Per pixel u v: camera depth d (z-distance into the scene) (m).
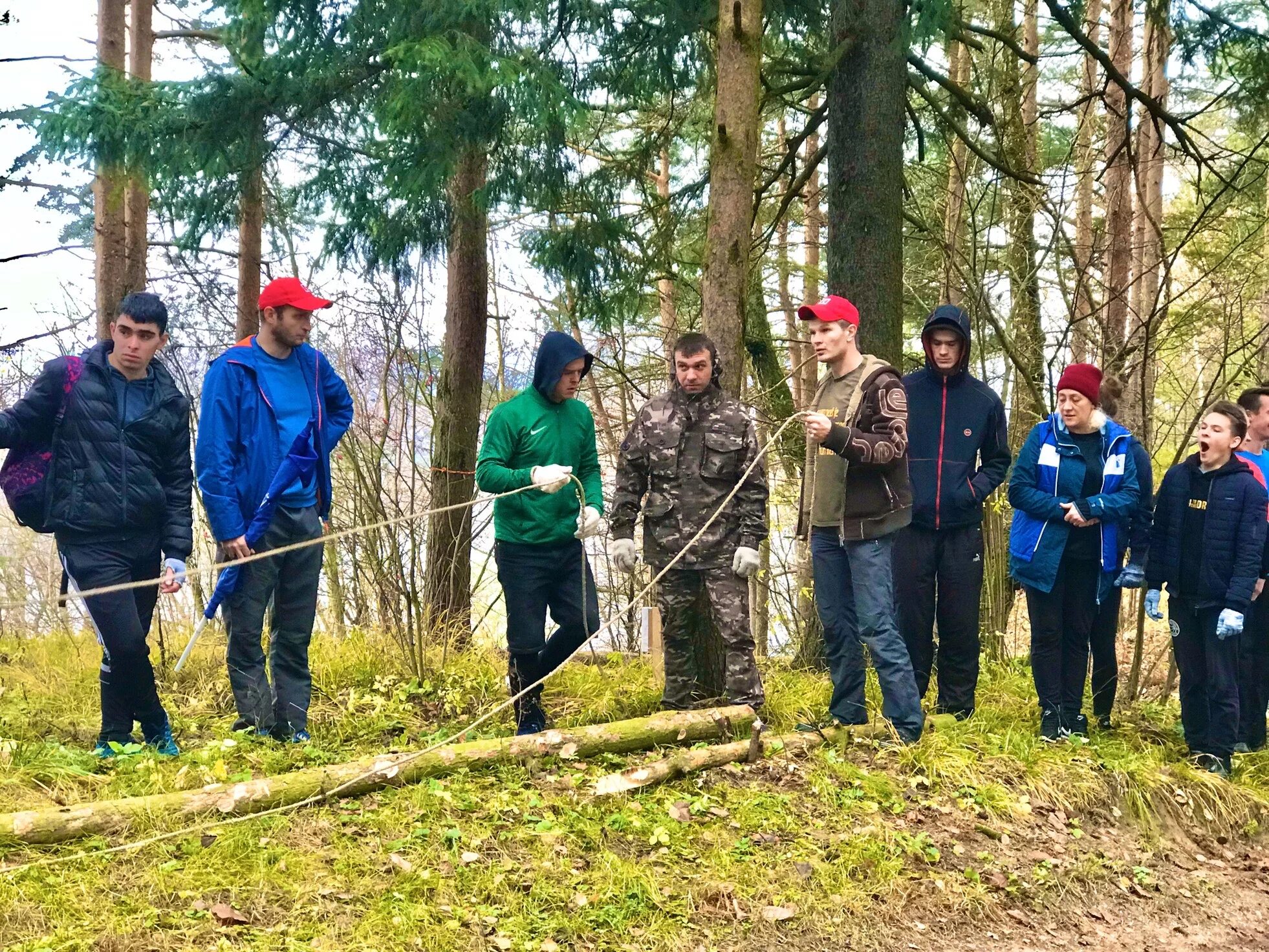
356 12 6.40
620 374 9.92
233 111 6.59
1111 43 9.76
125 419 4.16
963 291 7.66
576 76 7.20
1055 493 5.35
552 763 4.40
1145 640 9.20
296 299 4.40
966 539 5.38
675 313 10.39
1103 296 9.34
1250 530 5.22
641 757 4.58
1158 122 7.66
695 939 3.40
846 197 6.49
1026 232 7.87
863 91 6.43
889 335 6.45
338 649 6.08
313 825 3.69
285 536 4.50
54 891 3.14
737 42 5.55
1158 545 5.49
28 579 7.23
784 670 6.66
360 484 6.00
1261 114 7.93
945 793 4.60
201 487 4.31
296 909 3.20
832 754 4.70
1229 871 4.63
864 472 4.82
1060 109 7.74
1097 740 5.43
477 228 7.51
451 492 7.51
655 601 5.95
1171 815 4.93
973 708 5.52
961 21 6.83
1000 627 6.89
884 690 4.99
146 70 8.85
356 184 7.18
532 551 4.71
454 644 6.42
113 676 4.25
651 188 8.52
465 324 7.82
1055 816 4.64
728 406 4.96
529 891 3.48
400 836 3.69
